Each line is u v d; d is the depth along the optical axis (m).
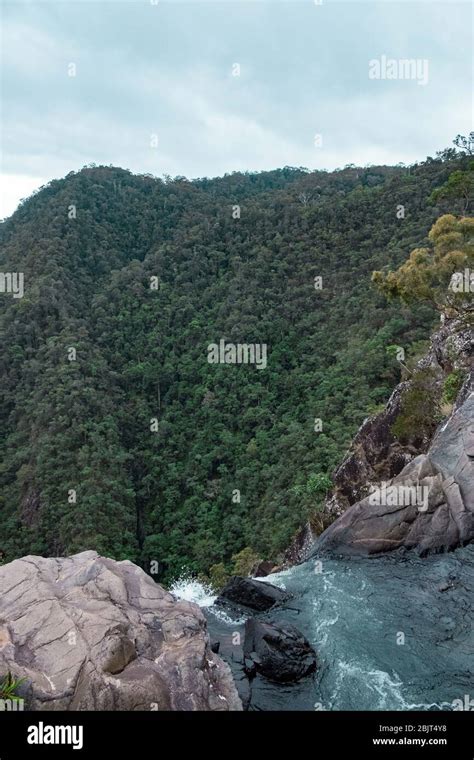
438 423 16.58
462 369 16.75
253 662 7.32
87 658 5.63
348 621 8.88
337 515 18.84
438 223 18.58
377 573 10.59
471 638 8.28
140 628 6.30
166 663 5.95
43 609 6.30
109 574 7.13
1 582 6.92
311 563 11.42
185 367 55.19
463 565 10.36
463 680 7.36
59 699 5.30
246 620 8.69
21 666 5.48
